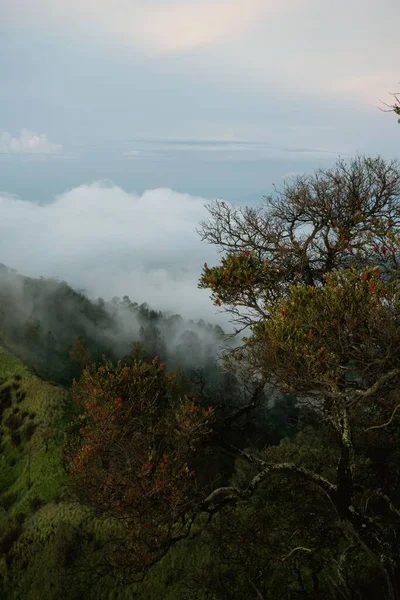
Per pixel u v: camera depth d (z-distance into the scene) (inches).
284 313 332.5
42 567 1809.8
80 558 1649.9
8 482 2723.9
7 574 1859.0
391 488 528.4
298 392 343.9
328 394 329.4
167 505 397.7
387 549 407.8
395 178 435.2
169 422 431.2
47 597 1631.4
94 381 443.8
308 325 320.5
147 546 410.0
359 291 300.7
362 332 309.6
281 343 315.9
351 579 542.6
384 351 307.0
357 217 418.3
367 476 522.9
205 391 490.9
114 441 413.7
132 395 436.1
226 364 402.9
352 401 337.7
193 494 426.6
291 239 448.1
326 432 603.5
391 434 505.0
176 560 653.3
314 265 447.8
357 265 387.9
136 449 418.0
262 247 458.9
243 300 417.7
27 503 2346.2
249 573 534.0
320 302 315.6
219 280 412.5
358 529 415.5
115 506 409.1
